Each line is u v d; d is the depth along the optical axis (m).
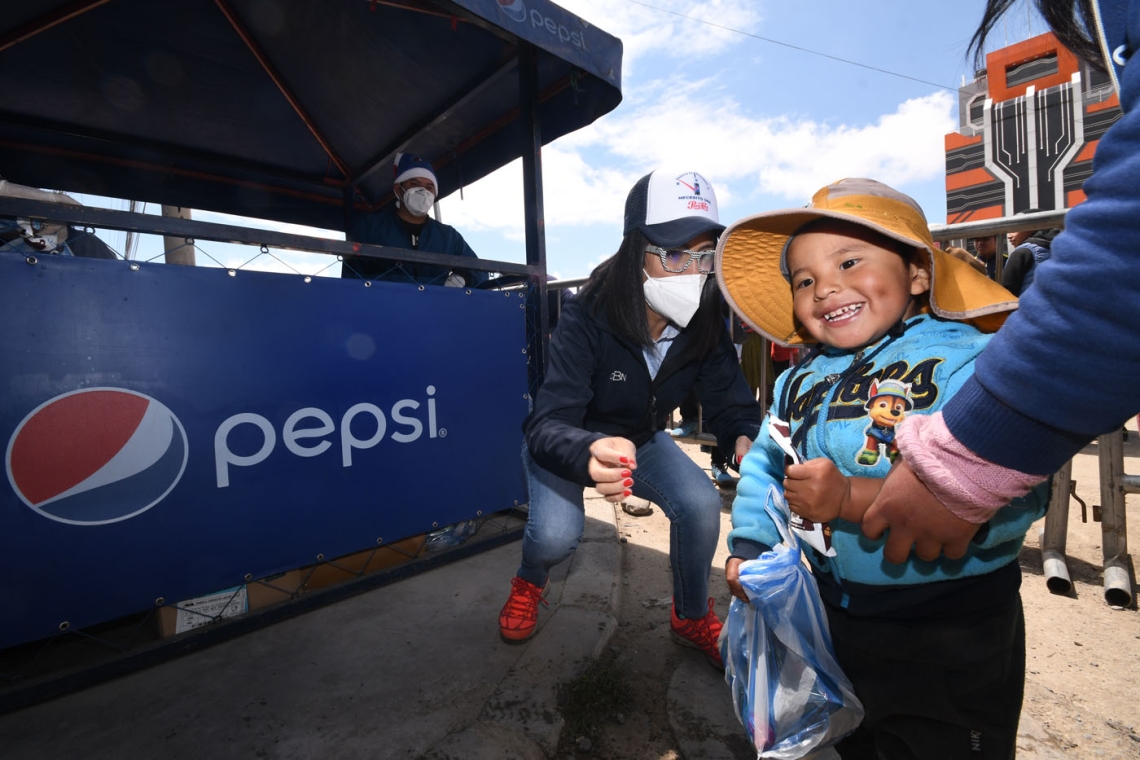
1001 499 0.58
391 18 2.98
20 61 3.08
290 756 1.48
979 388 0.56
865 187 1.04
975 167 70.44
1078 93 63.12
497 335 2.84
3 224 2.13
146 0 2.87
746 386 1.91
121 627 2.27
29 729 1.60
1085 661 1.84
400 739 1.53
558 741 1.57
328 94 3.75
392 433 2.47
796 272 1.11
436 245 3.66
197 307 1.99
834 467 0.83
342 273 2.53
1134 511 3.21
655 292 1.60
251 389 2.11
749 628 1.14
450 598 2.34
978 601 0.94
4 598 1.70
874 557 0.98
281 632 2.10
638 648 2.03
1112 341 0.45
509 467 2.89
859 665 1.06
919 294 1.08
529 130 3.02
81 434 1.80
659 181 1.59
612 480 1.21
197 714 1.65
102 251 2.81
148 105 3.60
